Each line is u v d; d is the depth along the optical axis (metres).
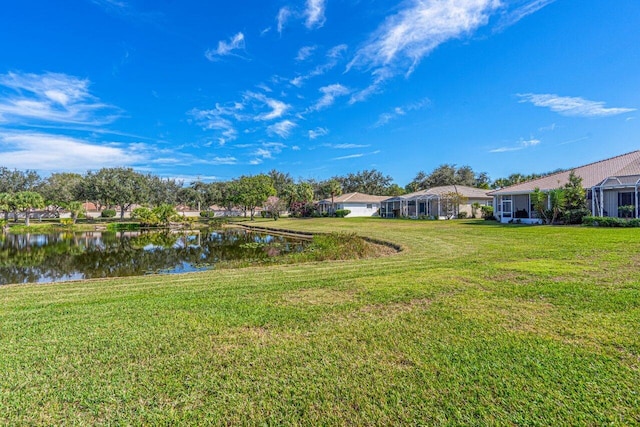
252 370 2.70
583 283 5.19
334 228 23.00
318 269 7.44
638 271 5.96
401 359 2.86
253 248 15.75
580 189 18.20
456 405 2.20
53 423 2.06
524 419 2.04
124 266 11.09
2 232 26.23
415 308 4.22
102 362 2.85
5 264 11.54
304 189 47.38
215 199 56.72
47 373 2.66
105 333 3.50
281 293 5.16
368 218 35.78
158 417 2.11
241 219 44.91
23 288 5.93
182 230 28.23
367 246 12.71
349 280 5.98
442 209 30.17
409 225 22.58
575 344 3.05
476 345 3.08
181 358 2.92
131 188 46.59
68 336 3.42
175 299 4.87
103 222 38.09
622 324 3.49
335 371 2.67
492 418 2.06
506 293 4.78
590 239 11.02
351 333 3.45
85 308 4.43
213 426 2.03
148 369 2.72
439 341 3.19
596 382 2.42
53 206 48.22
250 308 4.36
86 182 45.41
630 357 2.78
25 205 32.78
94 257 13.20
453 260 8.00
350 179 64.44
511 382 2.45
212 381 2.54
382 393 2.36
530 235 13.20
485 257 8.26
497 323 3.62
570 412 2.10
